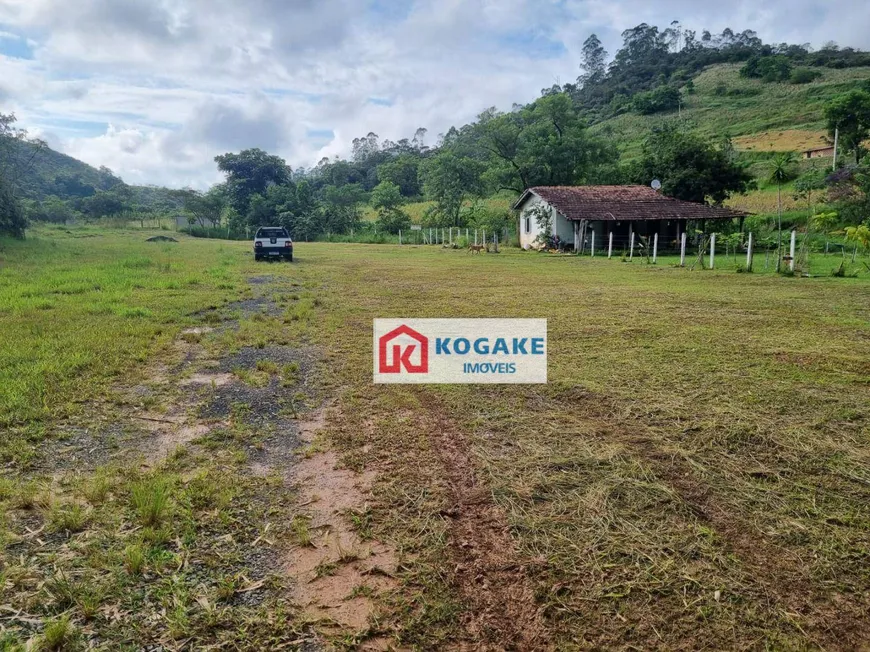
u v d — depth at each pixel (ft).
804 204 101.71
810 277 46.11
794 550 8.52
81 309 26.71
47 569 7.92
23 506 9.52
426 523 9.29
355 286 41.24
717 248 83.56
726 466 11.30
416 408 14.73
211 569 8.07
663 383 16.62
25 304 27.45
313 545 8.70
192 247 92.22
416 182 230.27
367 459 11.67
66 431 12.64
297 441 12.57
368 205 211.20
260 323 25.49
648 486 10.47
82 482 10.32
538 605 7.38
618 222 89.81
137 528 8.98
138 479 10.47
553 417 14.03
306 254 83.61
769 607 7.30
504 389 16.26
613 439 12.68
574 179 127.24
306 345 21.68
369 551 8.55
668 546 8.61
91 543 8.52
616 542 8.71
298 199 160.35
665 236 91.56
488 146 128.26
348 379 17.24
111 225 179.01
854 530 9.05
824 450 12.03
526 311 29.55
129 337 21.18
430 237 123.65
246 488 10.37
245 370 17.74
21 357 17.58
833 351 20.40
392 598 7.53
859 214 81.56
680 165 95.35
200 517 9.37
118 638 6.71
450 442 12.57
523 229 99.91
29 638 6.65
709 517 9.45
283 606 7.35
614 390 15.97
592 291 38.06
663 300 33.53
